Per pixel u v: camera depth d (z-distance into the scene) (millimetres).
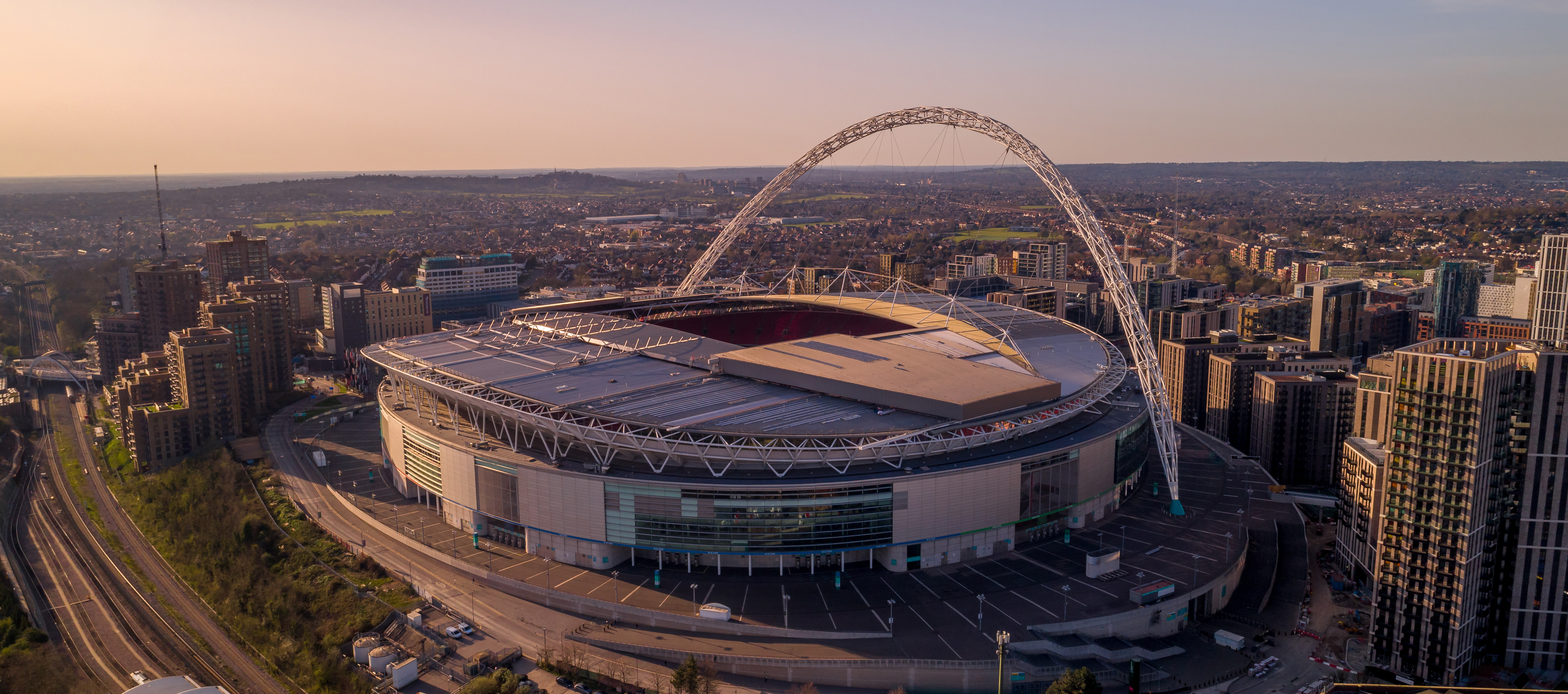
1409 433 191375
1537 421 188625
